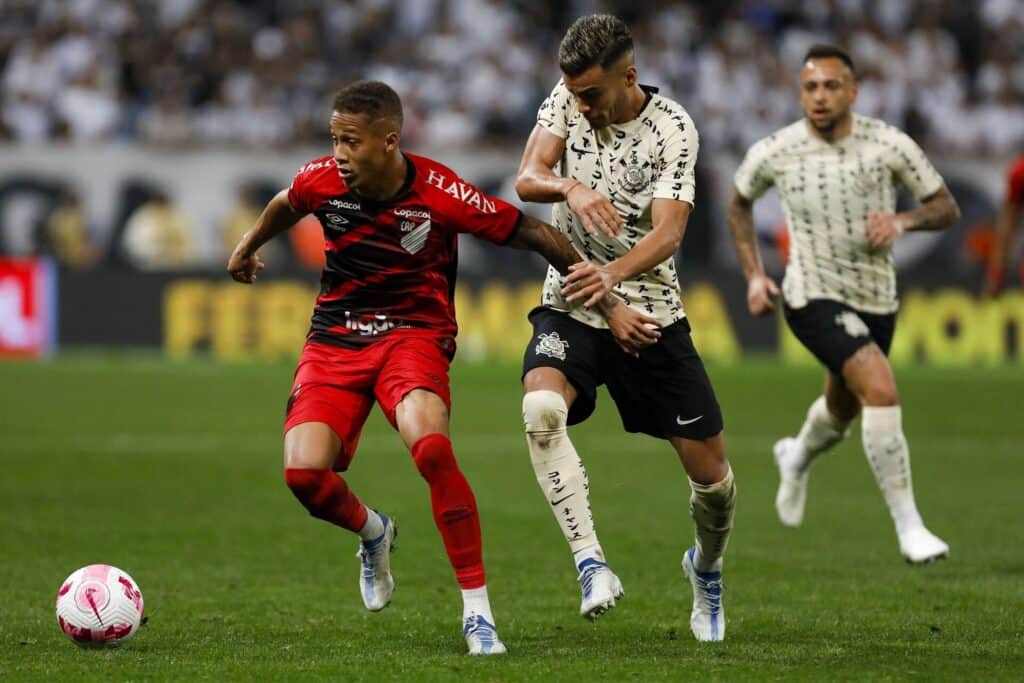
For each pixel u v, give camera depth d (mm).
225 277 67625
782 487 32125
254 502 34906
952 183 75000
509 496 36281
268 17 81500
